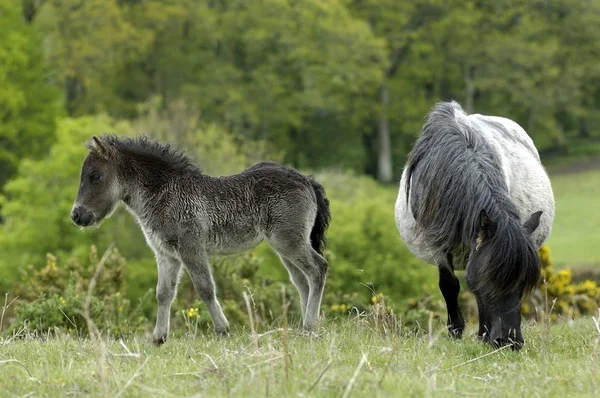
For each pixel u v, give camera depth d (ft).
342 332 42.75
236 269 68.44
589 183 270.67
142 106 191.93
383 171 303.89
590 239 198.59
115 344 44.09
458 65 302.45
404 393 29.48
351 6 303.68
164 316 45.24
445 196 40.52
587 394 30.30
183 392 30.66
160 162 45.55
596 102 358.84
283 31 272.92
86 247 143.64
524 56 285.23
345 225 119.14
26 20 257.14
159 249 45.55
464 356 38.06
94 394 30.22
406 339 42.47
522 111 312.91
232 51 291.17
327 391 29.63
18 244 148.77
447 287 44.45
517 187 46.19
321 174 177.37
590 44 305.12
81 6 252.01
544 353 37.09
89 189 44.86
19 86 212.84
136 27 266.16
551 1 301.43
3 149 210.79
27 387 31.86
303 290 48.78
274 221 46.70
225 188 45.88
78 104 269.23
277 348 38.88
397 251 119.75
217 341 43.34
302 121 301.02
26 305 55.21
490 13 305.12
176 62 279.28
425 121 46.55
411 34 294.46
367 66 280.92
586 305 83.35
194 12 274.36
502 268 36.55
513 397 30.37
